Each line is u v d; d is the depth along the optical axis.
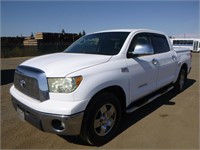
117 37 3.91
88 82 2.78
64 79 2.67
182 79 6.01
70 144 3.16
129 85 3.52
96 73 2.92
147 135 3.39
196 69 11.45
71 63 2.99
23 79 3.11
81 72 2.78
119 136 3.36
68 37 36.78
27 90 3.03
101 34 4.34
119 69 3.29
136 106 3.89
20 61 17.75
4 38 33.66
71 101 2.64
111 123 3.27
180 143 3.13
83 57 3.37
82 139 3.24
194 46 34.72
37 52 27.58
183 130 3.55
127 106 3.62
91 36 4.51
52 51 29.19
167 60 4.80
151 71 4.12
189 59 6.31
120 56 3.47
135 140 3.24
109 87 3.13
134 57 3.68
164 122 3.88
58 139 3.30
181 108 4.64
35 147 3.09
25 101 2.92
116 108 3.29
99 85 2.89
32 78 2.88
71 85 2.65
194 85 6.97
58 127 2.73
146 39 4.28
